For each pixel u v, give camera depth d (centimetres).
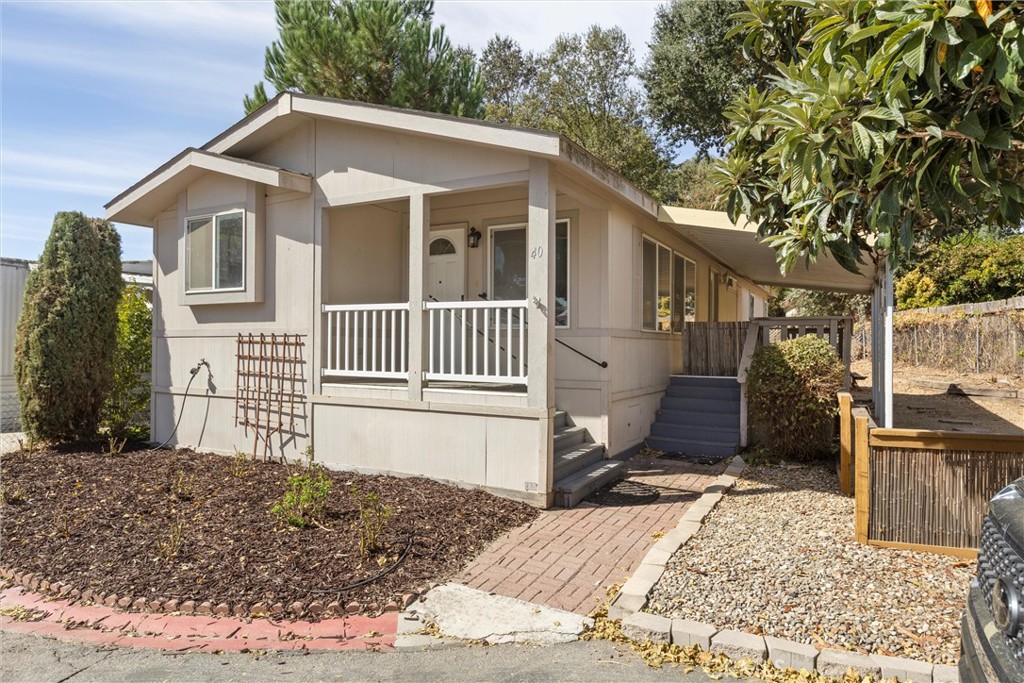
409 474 725
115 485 679
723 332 1123
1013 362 1348
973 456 462
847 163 415
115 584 460
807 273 1087
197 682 345
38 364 897
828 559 453
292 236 827
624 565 491
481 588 452
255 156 870
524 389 802
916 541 474
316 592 440
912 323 1805
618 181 773
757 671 337
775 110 383
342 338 852
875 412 961
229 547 507
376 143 762
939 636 349
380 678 346
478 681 339
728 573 439
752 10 543
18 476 723
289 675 351
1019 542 219
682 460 865
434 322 966
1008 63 294
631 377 899
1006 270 1602
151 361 1033
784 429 819
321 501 575
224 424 885
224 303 865
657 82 1944
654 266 1005
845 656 331
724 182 546
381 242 938
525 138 634
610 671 345
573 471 715
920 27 302
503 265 918
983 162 350
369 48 1405
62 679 351
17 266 1160
